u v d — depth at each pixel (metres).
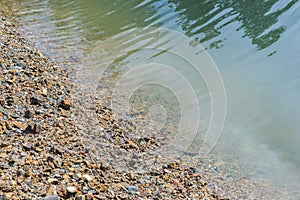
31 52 17.86
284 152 13.41
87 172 10.03
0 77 14.18
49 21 22.33
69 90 15.25
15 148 9.83
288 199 11.48
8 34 19.59
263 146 13.73
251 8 24.81
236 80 17.80
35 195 8.27
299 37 21.34
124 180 10.55
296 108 15.99
